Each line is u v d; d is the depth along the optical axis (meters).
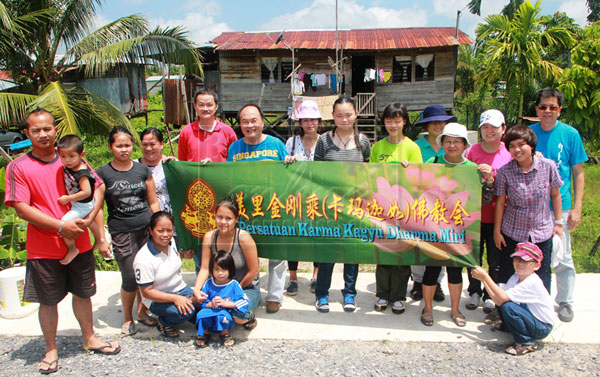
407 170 3.58
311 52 15.34
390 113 3.80
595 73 7.02
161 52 10.66
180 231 3.93
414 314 3.86
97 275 4.89
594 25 7.36
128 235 3.51
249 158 3.90
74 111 10.27
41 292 3.05
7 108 9.04
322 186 3.67
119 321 3.84
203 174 3.82
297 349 3.32
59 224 2.92
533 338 3.18
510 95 13.68
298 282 4.71
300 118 4.12
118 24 10.52
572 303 3.65
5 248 5.22
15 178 2.90
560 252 3.49
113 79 18.97
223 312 3.31
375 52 15.25
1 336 3.65
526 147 3.20
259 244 3.79
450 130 3.45
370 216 3.64
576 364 3.05
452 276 3.60
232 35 17.53
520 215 3.39
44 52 11.02
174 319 3.45
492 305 3.76
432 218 3.56
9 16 9.45
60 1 10.80
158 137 3.89
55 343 3.17
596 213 7.81
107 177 3.46
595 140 7.55
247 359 3.19
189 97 17.45
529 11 12.12
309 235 3.72
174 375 3.01
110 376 3.01
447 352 3.24
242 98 15.98
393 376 2.95
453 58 15.27
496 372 2.97
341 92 15.59
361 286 4.55
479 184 3.49
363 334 3.52
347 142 3.81
